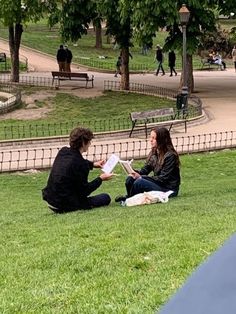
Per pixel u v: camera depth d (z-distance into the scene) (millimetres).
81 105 27172
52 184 8781
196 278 1477
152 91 30719
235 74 42062
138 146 18000
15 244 6379
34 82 34250
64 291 4227
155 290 4051
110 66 44531
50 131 21188
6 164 15648
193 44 27297
